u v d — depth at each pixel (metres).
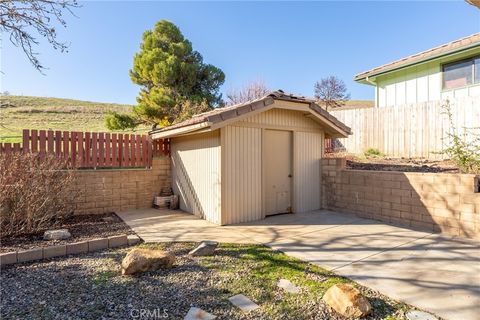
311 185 7.98
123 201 8.05
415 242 5.02
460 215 5.33
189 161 7.73
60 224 6.37
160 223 6.55
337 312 2.80
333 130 8.07
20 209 5.36
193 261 4.19
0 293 3.15
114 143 8.05
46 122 22.94
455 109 8.90
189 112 14.50
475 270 3.78
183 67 16.12
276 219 6.91
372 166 8.67
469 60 10.55
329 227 6.13
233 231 5.86
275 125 7.23
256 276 3.66
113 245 4.87
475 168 6.09
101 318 2.70
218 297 3.11
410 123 9.96
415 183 6.03
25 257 4.12
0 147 6.57
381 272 3.76
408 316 2.73
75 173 7.22
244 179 6.70
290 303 2.99
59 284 3.39
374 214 6.80
